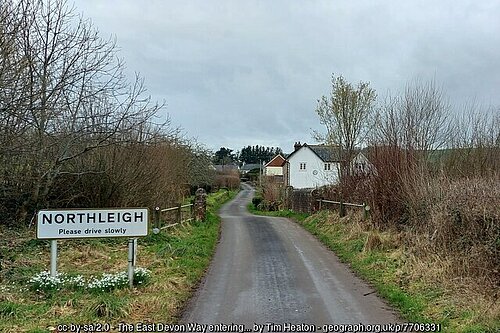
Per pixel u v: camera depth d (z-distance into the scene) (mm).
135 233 9164
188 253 12875
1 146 11414
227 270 11531
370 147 16672
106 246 13211
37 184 14359
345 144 28812
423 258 10648
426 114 16219
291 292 9359
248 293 9289
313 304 8516
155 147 18406
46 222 8891
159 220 16188
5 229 13867
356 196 18562
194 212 21781
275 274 11086
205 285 9953
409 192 13250
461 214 10188
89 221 9023
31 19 12414
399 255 11758
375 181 15789
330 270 11555
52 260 9023
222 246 15523
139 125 16625
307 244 15859
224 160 93438
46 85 13359
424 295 8695
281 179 66500
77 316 7316
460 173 14719
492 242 8930
